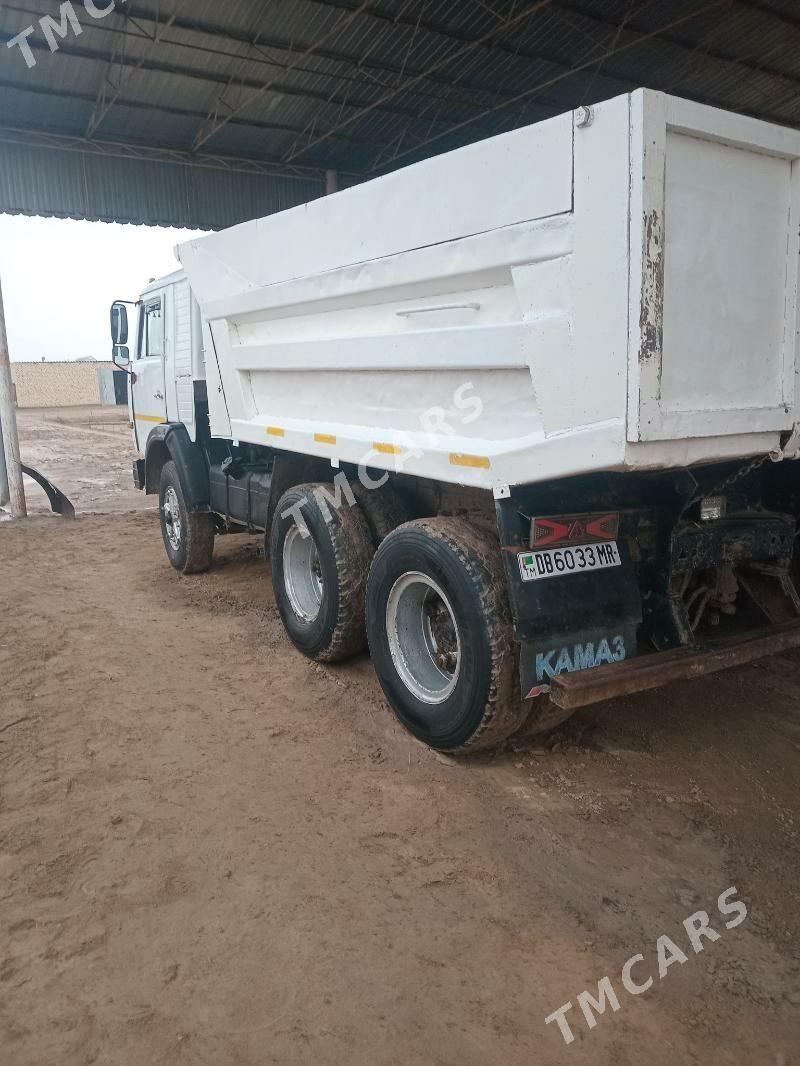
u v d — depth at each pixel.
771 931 2.44
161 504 7.02
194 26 9.52
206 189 14.22
